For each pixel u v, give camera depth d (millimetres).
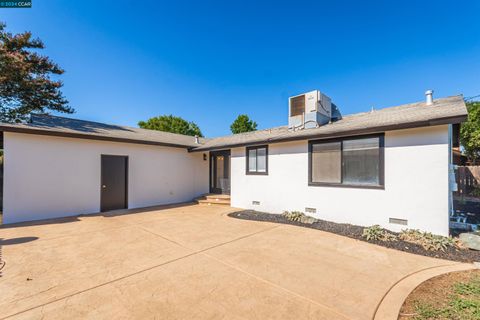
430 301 2582
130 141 8961
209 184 12414
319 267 3578
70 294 2746
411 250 4297
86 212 8102
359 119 7438
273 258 3957
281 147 7934
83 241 4918
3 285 2961
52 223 6633
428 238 4598
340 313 2385
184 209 9133
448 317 2273
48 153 7324
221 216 7707
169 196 10711
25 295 2713
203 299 2652
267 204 8359
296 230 5828
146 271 3422
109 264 3682
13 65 11008
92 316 2312
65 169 7664
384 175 5621
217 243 4801
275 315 2350
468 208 8688
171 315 2338
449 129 5320
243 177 9266
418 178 5145
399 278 3184
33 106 12875
